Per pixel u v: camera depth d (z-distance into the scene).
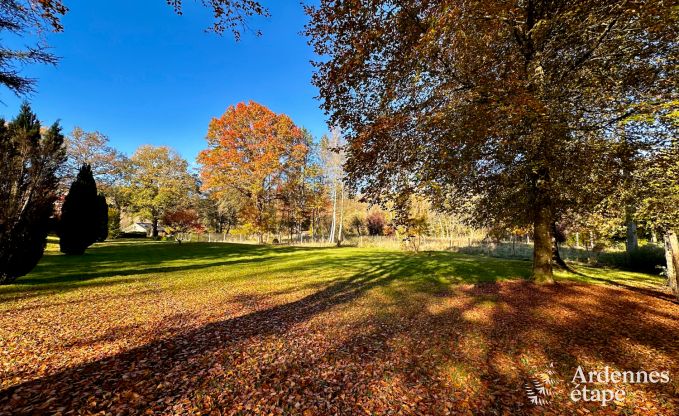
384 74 6.05
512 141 6.71
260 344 5.57
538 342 5.63
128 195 44.12
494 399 3.83
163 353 5.08
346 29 5.83
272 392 3.94
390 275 13.86
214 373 4.41
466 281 12.10
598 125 6.76
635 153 6.49
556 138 6.17
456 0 4.45
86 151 36.47
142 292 9.84
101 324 6.54
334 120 6.66
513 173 8.58
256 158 38.78
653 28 4.72
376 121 6.12
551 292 9.64
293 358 4.99
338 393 3.96
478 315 7.43
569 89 6.63
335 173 35.91
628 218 12.38
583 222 16.58
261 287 11.20
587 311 7.70
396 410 3.61
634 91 6.34
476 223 11.84
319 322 7.02
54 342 5.44
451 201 10.41
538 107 4.87
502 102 5.34
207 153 39.06
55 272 12.71
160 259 19.11
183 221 37.94
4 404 3.45
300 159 41.62
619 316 7.30
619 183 8.00
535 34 6.54
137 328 6.35
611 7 5.25
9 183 9.43
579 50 6.84
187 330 6.32
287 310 8.09
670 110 5.39
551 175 7.70
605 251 25.91
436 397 3.88
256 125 37.97
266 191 40.56
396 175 6.69
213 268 15.92
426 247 29.94
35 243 9.85
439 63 6.00
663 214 9.05
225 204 44.03
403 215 7.21
